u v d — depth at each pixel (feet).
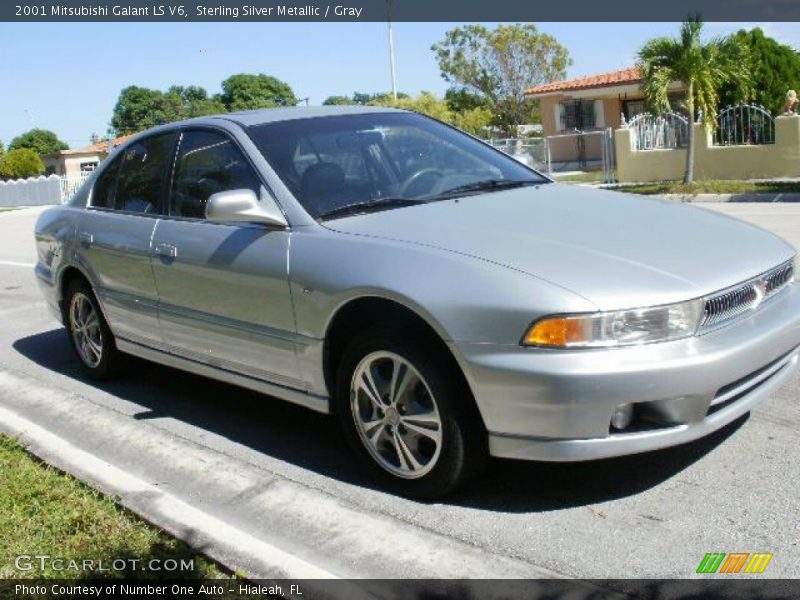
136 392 18.80
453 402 11.76
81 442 16.01
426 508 12.41
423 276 11.86
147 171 17.62
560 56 140.05
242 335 14.57
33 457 14.88
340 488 13.30
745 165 63.52
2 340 25.13
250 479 13.71
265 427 16.19
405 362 12.15
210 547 11.41
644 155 68.80
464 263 11.73
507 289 11.18
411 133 16.60
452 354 11.64
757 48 79.46
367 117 16.71
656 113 62.80
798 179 59.00
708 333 11.34
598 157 102.32
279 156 14.88
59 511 12.54
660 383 10.82
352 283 12.45
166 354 16.98
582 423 10.89
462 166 16.12
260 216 13.85
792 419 14.38
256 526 12.23
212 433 16.03
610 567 10.50
